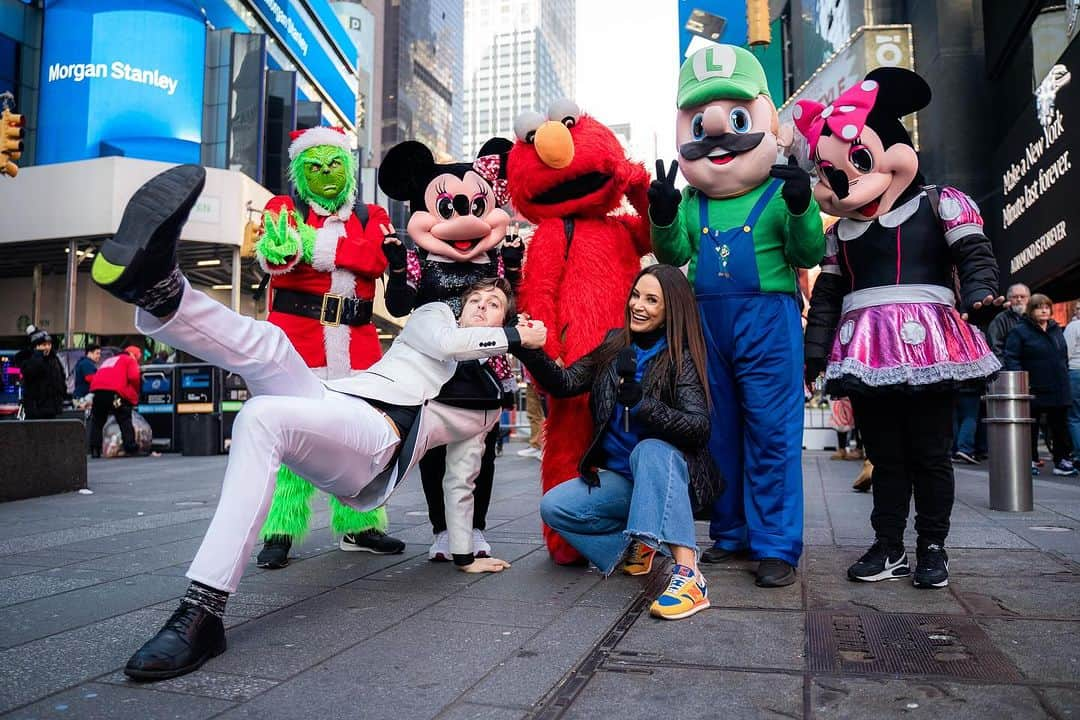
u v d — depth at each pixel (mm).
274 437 2471
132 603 3016
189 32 24297
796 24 25312
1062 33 12430
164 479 8430
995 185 16062
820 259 3389
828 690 2082
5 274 25203
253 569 3656
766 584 3234
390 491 3025
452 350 3064
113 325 24859
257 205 20547
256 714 1942
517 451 12992
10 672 2244
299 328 3926
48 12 24156
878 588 3211
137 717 1921
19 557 3959
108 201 20266
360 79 49844
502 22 193500
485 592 3195
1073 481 7438
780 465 3396
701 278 3596
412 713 1947
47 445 6805
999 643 2457
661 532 2920
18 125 8539
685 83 3652
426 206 4098
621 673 2227
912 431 3289
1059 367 7828
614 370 3291
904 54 18766
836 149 3301
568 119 3805
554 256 3740
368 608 2945
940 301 3252
